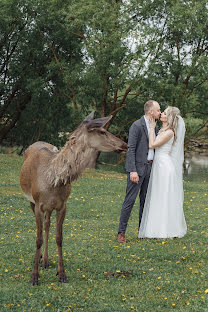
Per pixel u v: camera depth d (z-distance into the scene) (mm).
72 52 24312
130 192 6758
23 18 23094
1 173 15219
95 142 4523
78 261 5711
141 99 23000
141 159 6754
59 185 4730
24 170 5492
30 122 26906
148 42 19969
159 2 20391
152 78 19797
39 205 4879
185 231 7055
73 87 22547
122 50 19578
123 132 25969
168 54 20609
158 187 6723
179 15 19734
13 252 6215
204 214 9602
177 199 6777
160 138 6641
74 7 20375
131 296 4410
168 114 6719
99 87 20875
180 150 6824
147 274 5078
